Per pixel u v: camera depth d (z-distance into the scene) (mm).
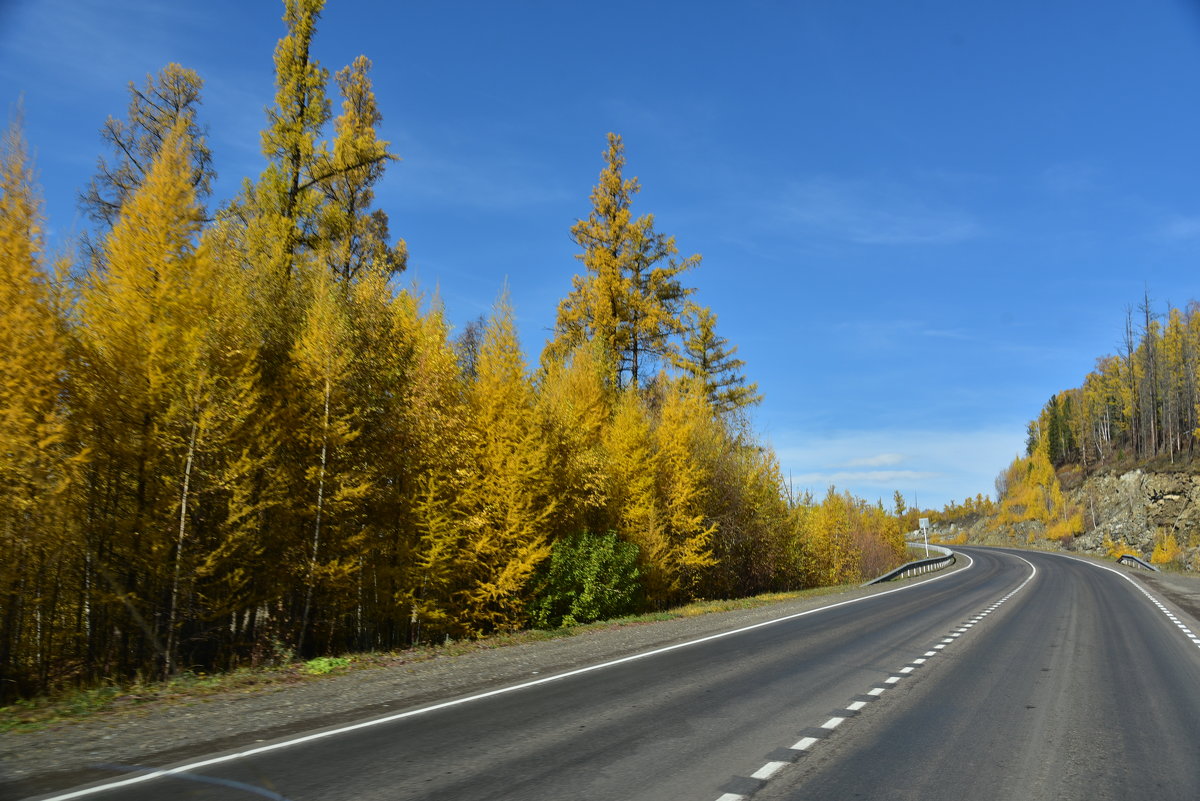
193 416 11352
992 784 5207
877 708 7703
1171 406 84125
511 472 16719
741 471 30969
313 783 5004
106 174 19578
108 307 10945
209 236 12703
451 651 12266
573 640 13781
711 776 5277
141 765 5438
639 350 33000
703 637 13977
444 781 5074
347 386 14258
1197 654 12398
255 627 13797
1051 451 134000
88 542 10977
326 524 13969
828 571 44188
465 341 24547
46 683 10758
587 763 5562
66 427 10219
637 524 23531
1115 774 5496
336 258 18141
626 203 33469
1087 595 25344
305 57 18219
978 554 73562
